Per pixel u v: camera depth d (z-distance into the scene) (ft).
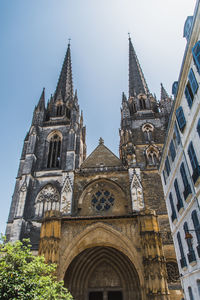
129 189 160.76
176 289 116.98
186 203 83.61
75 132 204.23
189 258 79.15
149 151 189.47
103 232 112.27
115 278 133.18
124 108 220.02
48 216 114.62
